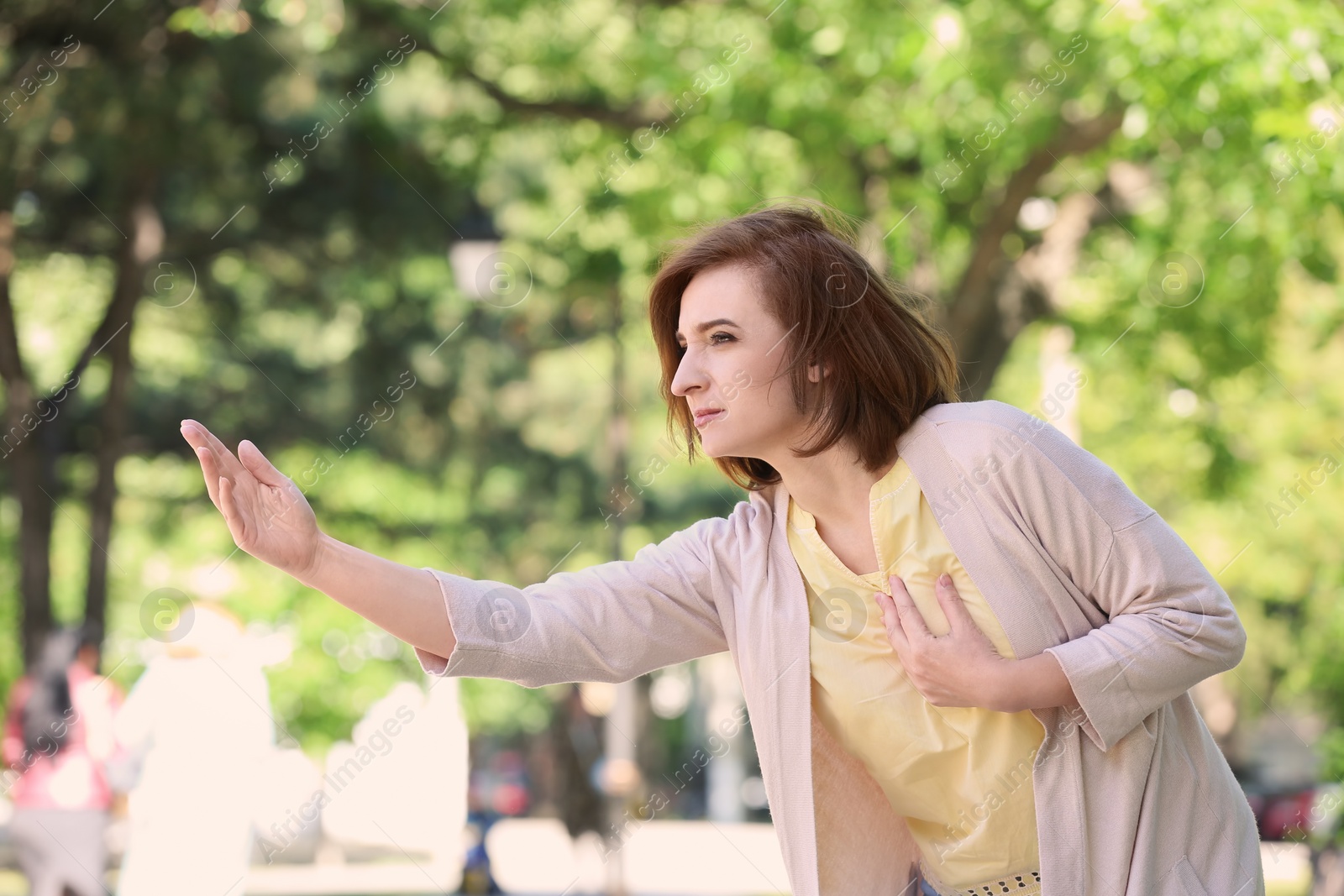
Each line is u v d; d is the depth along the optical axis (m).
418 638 2.20
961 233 9.02
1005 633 2.03
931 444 2.08
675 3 9.34
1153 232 9.12
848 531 2.14
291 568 2.11
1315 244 8.49
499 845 16.67
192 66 9.85
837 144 8.49
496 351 14.75
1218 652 2.00
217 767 5.81
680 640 2.31
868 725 2.15
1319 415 11.62
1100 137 8.42
